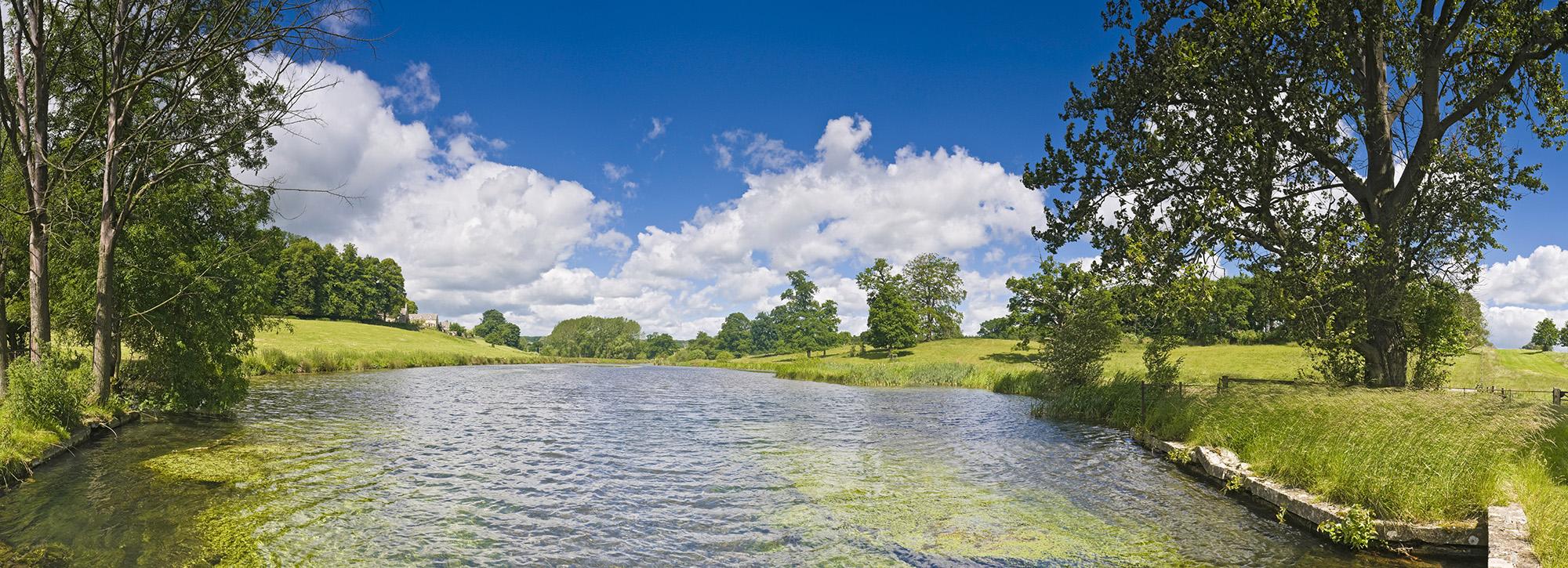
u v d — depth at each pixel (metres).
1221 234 17.94
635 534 9.62
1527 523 7.83
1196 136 18.98
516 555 8.62
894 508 11.19
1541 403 12.95
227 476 12.79
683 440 19.08
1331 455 10.62
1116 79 20.58
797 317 115.62
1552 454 11.02
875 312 83.75
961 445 18.31
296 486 12.16
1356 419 11.27
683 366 97.56
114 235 18.69
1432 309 19.38
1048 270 65.31
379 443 17.47
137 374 21.42
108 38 18.20
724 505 11.34
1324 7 16.78
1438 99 17.94
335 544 8.88
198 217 23.28
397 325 121.31
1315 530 9.63
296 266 99.56
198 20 18.09
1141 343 69.50
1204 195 18.78
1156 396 22.25
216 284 21.34
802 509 11.08
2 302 17.20
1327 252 17.08
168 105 18.62
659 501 11.65
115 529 9.28
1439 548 8.40
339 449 16.31
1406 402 11.71
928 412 27.62
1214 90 18.31
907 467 14.94
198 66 18.50
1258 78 17.73
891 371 50.06
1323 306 17.84
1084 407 25.66
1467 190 19.16
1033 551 8.87
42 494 11.13
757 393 38.97
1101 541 9.27
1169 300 18.34
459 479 13.19
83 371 17.72
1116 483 13.20
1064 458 16.09
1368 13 16.91
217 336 21.16
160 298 20.44
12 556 8.05
